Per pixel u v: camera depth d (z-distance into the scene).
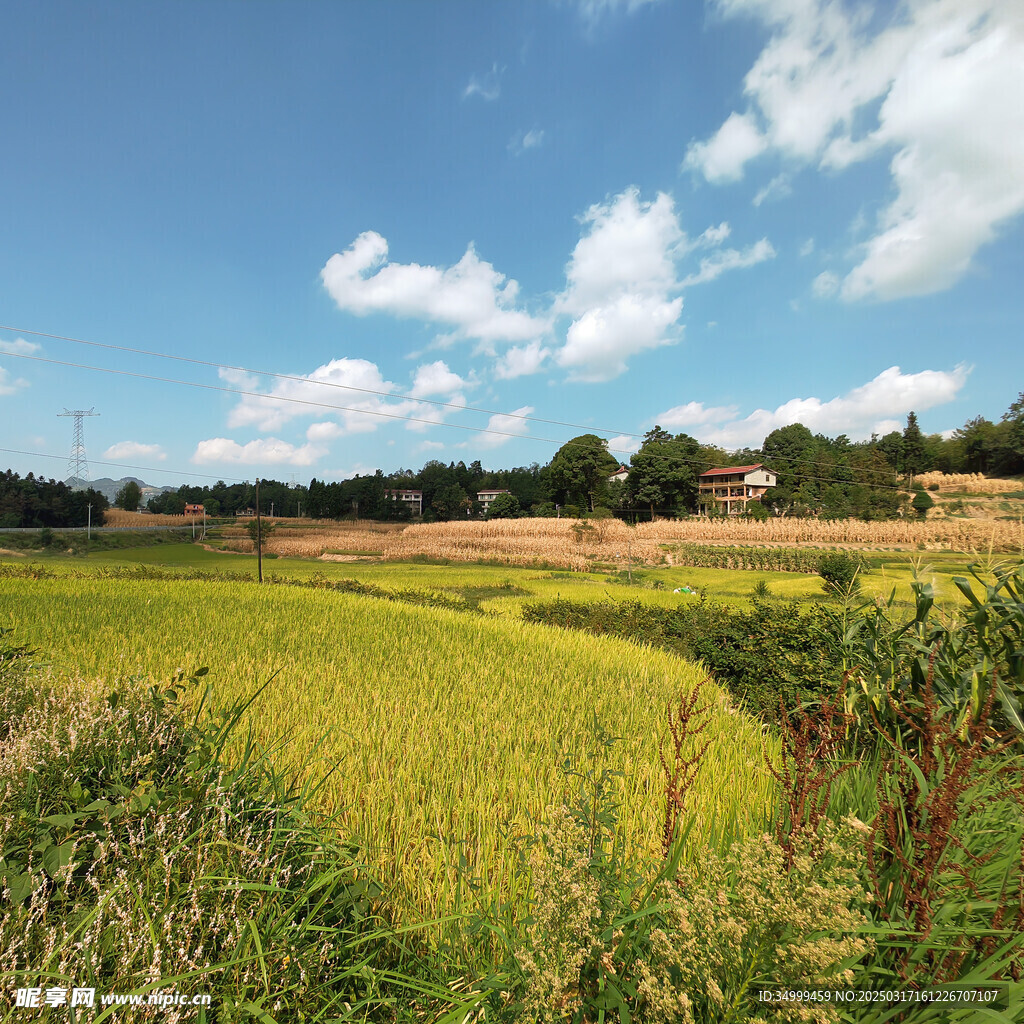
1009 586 4.61
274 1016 2.26
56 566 36.16
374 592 25.89
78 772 3.20
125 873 2.49
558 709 7.19
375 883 3.08
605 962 1.99
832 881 2.06
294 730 5.72
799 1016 1.78
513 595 30.73
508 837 3.71
